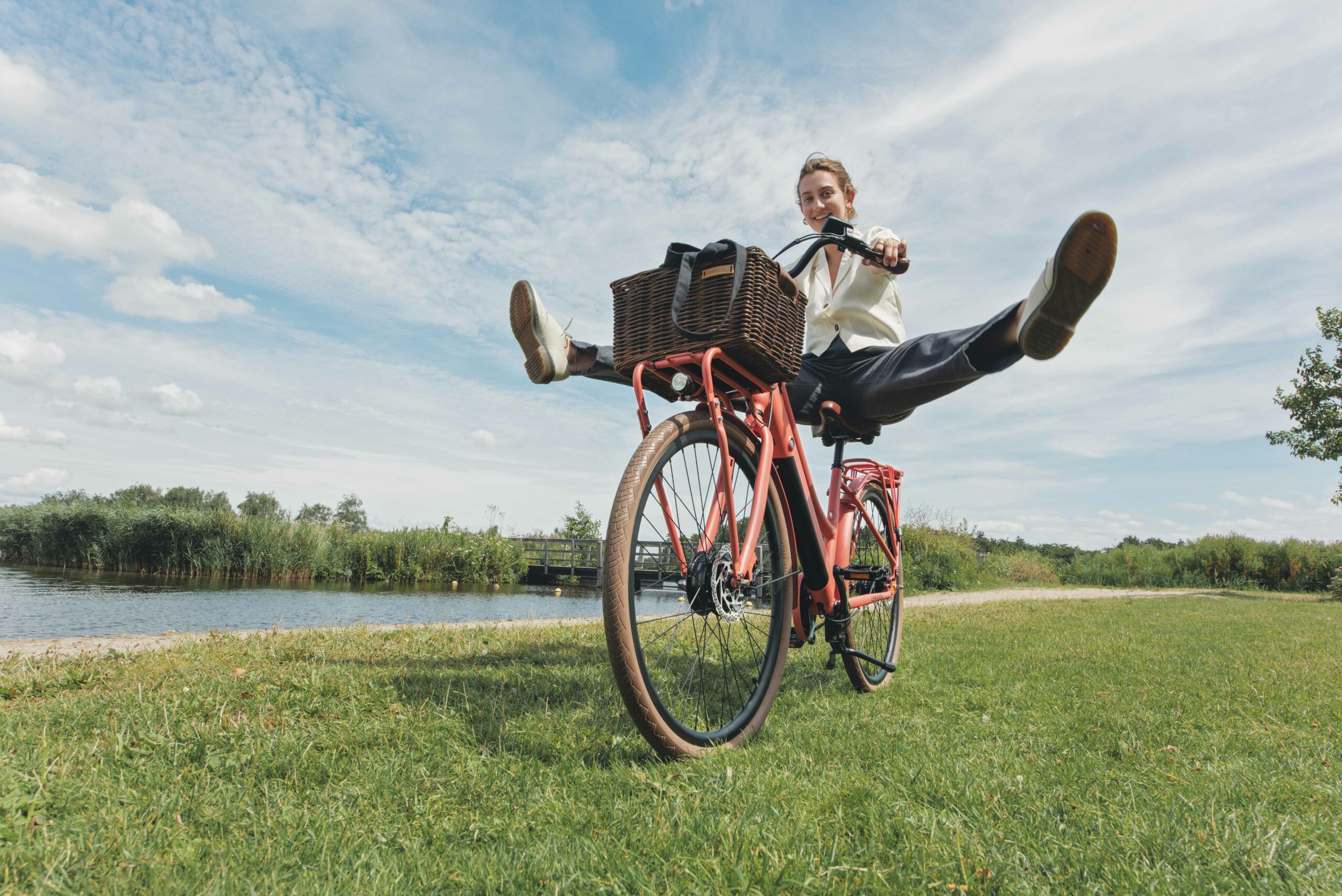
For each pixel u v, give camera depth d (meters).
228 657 3.38
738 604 2.19
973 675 3.74
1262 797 1.76
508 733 2.19
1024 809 1.60
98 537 19.94
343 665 3.21
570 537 29.75
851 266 3.07
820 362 3.09
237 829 1.44
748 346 2.09
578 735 2.19
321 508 53.25
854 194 3.36
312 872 1.24
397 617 11.14
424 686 2.79
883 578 3.31
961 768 1.88
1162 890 1.22
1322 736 2.57
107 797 1.53
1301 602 14.98
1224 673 4.04
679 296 2.10
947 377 2.61
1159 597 15.59
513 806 1.62
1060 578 25.09
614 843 1.37
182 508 20.69
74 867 1.20
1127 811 1.61
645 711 1.89
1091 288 2.13
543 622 5.84
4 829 1.28
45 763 1.68
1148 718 2.74
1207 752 2.25
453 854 1.34
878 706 2.90
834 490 3.25
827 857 1.32
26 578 16.11
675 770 1.85
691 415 2.19
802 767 1.92
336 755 1.93
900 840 1.41
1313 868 1.31
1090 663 4.28
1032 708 2.94
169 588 15.48
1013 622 7.25
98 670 3.04
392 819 1.53
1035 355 2.32
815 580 2.79
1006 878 1.25
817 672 3.68
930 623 6.89
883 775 1.83
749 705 2.36
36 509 22.58
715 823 1.44
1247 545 24.77
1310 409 16.09
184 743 1.96
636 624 1.94
